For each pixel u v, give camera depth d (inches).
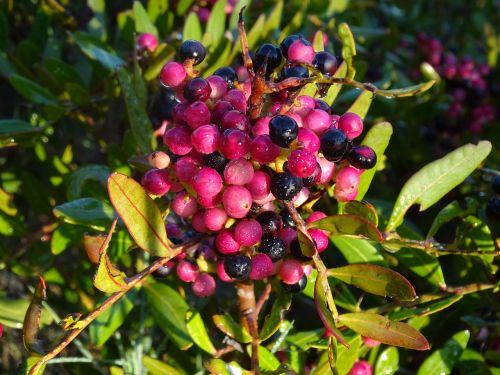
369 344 4.6
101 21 6.6
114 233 4.7
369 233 3.7
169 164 3.9
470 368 5.0
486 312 5.5
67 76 6.3
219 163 3.6
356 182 3.9
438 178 4.6
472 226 4.9
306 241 3.7
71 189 5.4
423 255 4.9
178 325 4.8
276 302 4.3
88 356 5.2
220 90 3.9
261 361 4.3
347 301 4.8
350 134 3.8
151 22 6.3
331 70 4.0
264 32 6.0
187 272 4.2
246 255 3.8
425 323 5.0
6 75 6.5
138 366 5.3
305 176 3.5
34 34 6.6
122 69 4.8
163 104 5.6
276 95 3.8
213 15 5.6
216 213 3.7
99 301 5.1
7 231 5.9
